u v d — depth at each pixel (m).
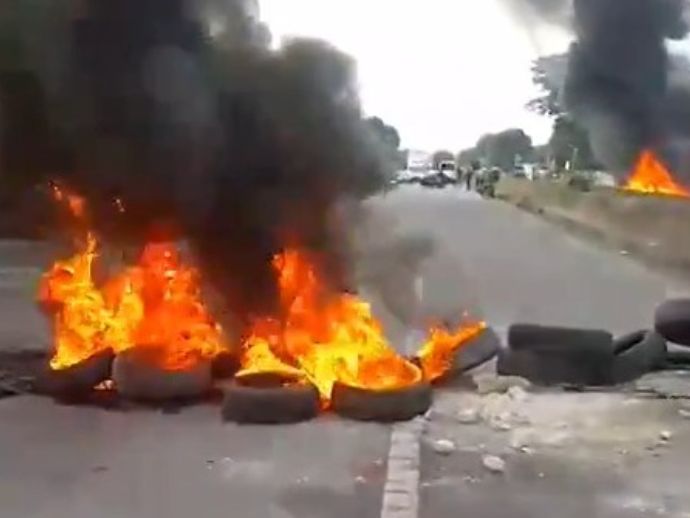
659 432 6.73
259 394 6.85
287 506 5.17
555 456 6.16
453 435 6.63
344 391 7.01
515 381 8.09
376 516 5.01
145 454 6.11
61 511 5.09
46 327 10.94
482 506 5.19
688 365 8.84
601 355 8.21
